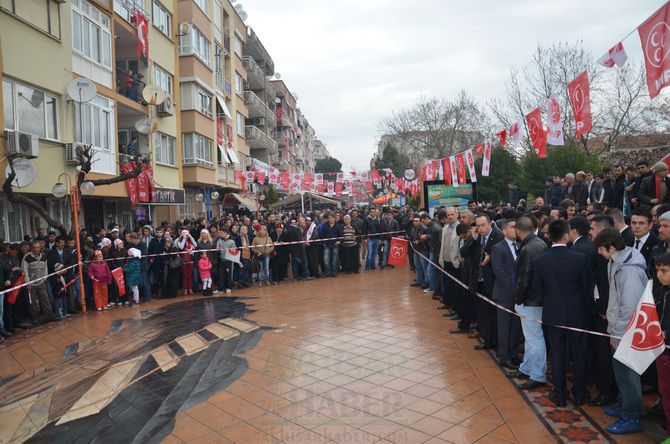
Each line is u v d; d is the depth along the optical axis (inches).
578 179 422.0
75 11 579.5
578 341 196.1
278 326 351.3
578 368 197.2
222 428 193.5
